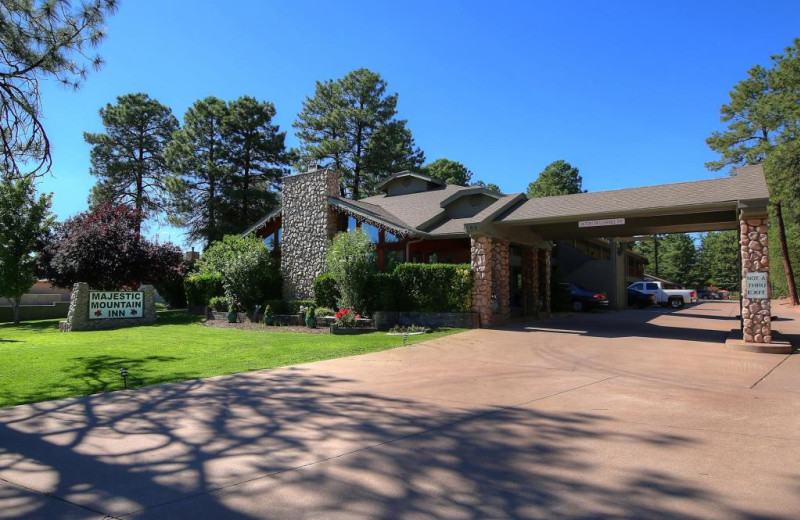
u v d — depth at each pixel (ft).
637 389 25.35
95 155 125.80
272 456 15.76
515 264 75.66
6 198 78.54
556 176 176.35
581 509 11.88
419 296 56.59
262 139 114.32
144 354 38.37
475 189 68.39
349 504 12.27
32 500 12.62
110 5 29.17
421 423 19.26
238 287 68.08
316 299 63.98
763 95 104.83
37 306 93.30
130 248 76.38
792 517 11.37
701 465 14.67
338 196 71.46
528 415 20.33
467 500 12.44
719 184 46.91
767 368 31.35
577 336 47.39
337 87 125.59
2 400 23.80
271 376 29.01
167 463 15.21
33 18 27.86
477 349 39.45
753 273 40.06
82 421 19.94
